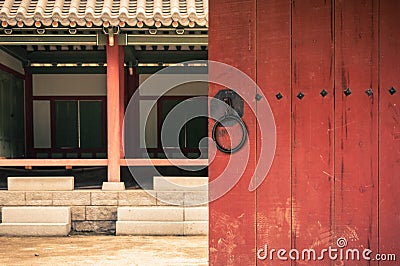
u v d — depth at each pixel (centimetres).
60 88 1513
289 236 307
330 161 304
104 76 1523
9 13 991
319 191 304
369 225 302
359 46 300
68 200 1018
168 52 1443
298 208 306
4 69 1284
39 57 1446
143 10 996
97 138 1530
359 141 301
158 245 888
